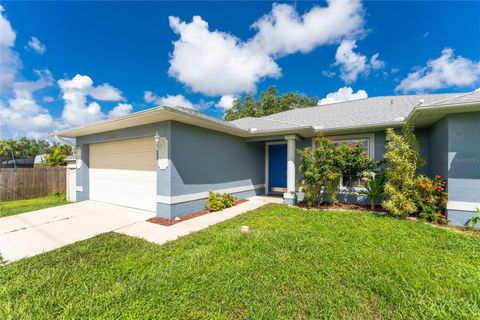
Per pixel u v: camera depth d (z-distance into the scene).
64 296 2.50
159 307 2.29
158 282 2.73
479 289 2.45
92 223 5.71
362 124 7.21
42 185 11.88
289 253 3.54
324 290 2.56
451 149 5.31
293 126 7.91
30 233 4.94
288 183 8.12
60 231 5.07
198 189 6.95
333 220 5.47
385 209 6.33
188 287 2.63
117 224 5.61
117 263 3.33
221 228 5.06
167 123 6.02
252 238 4.23
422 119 6.00
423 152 7.09
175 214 6.10
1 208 7.88
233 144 8.73
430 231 4.54
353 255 3.40
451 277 2.75
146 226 5.41
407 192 5.71
